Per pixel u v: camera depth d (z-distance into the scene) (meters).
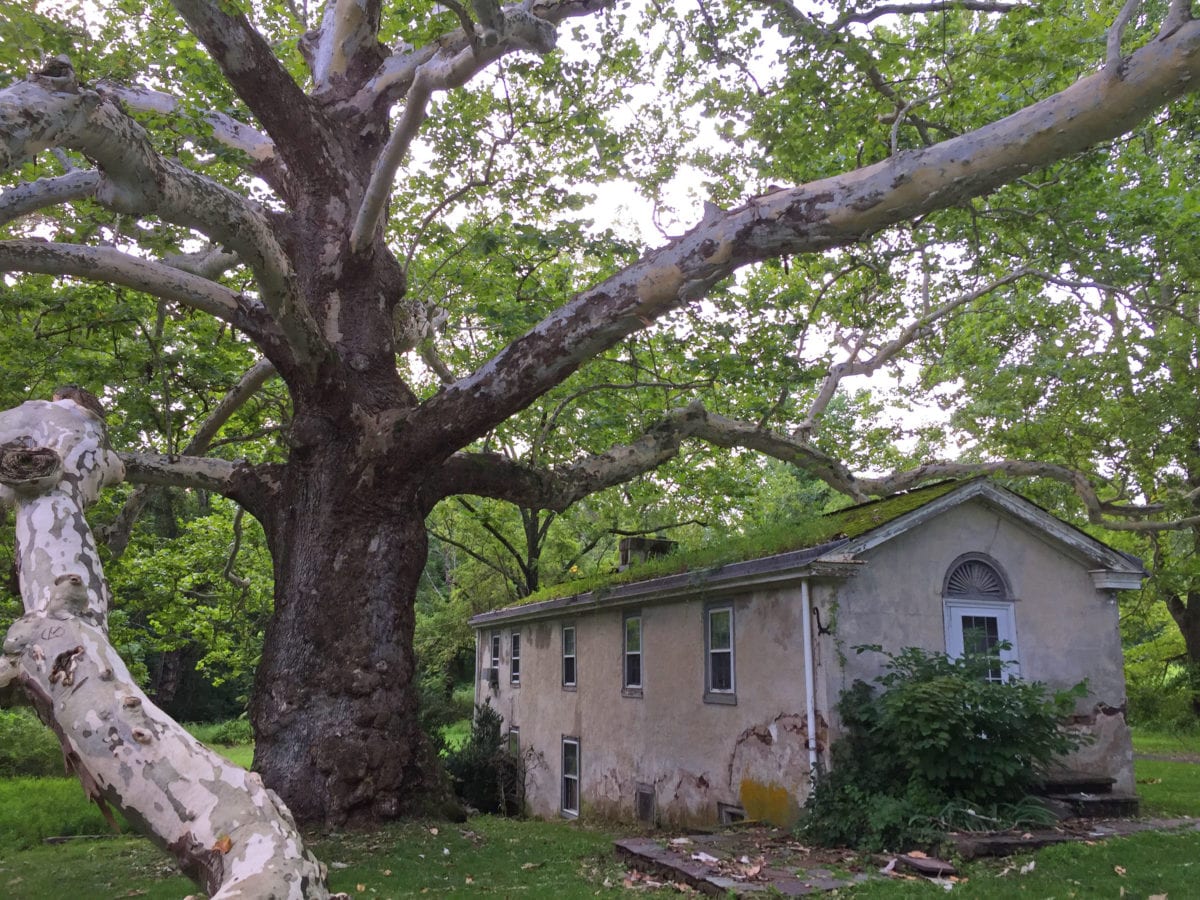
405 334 11.59
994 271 15.45
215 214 6.32
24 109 4.36
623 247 12.04
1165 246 11.45
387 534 9.68
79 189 7.55
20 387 10.83
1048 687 11.23
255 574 21.17
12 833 10.83
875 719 9.72
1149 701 22.53
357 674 9.25
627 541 16.92
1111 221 11.04
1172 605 22.98
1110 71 6.32
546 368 8.61
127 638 18.36
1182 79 6.16
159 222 10.10
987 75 10.05
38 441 2.39
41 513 2.28
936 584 10.97
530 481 10.55
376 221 9.52
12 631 1.96
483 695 22.30
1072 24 11.04
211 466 10.28
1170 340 15.58
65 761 1.82
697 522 20.88
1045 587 11.58
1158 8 15.93
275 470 10.40
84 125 4.82
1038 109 6.66
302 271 10.41
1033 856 8.02
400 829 8.87
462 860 7.91
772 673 11.13
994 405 17.61
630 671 14.90
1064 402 17.03
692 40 10.66
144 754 1.73
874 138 11.66
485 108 12.58
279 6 13.87
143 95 9.46
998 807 9.23
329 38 11.52
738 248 7.68
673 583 12.90
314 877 1.69
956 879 7.39
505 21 6.54
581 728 16.34
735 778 11.64
